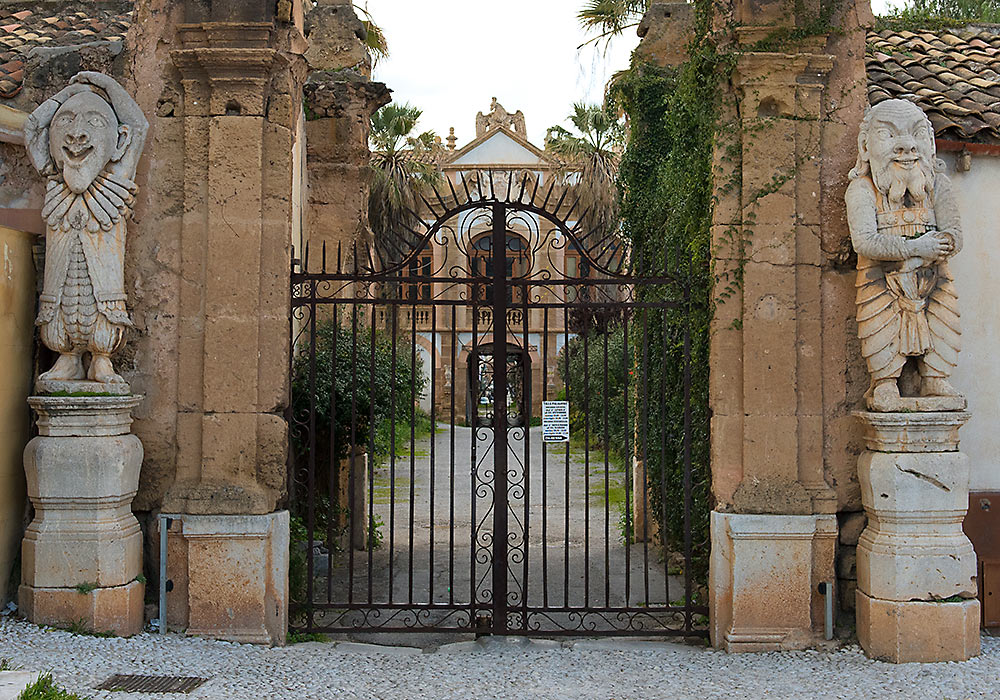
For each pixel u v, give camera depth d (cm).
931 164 645
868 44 848
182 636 665
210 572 670
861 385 684
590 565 990
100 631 634
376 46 1405
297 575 740
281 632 680
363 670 624
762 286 678
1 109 733
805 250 684
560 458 2030
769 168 682
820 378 681
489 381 831
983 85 780
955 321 642
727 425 682
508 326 737
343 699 561
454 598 854
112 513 649
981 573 700
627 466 728
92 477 634
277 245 691
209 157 686
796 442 675
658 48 1039
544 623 771
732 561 670
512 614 789
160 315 692
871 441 658
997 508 700
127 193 660
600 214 1722
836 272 688
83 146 641
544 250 1914
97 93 664
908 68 820
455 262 1925
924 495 631
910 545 633
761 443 674
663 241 901
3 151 762
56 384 637
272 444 684
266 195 693
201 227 689
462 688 589
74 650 598
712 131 701
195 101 692
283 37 701
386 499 1470
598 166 1770
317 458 971
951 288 645
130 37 704
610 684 599
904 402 637
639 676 616
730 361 684
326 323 1023
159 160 696
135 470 664
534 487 1631
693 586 871
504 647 688
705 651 672
